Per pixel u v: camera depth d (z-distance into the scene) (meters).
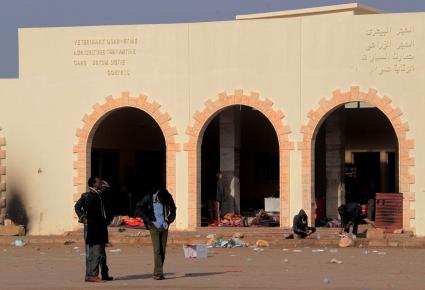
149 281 21.33
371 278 21.66
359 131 40.28
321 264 24.91
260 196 41.88
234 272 23.05
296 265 24.69
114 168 38.97
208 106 34.09
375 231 31.05
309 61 33.09
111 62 35.03
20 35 35.91
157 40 34.62
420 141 31.97
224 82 33.94
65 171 35.44
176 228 34.34
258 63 33.62
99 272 22.36
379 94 32.38
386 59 32.31
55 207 35.53
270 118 33.50
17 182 36.00
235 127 35.56
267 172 41.81
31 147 35.84
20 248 30.83
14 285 20.98
